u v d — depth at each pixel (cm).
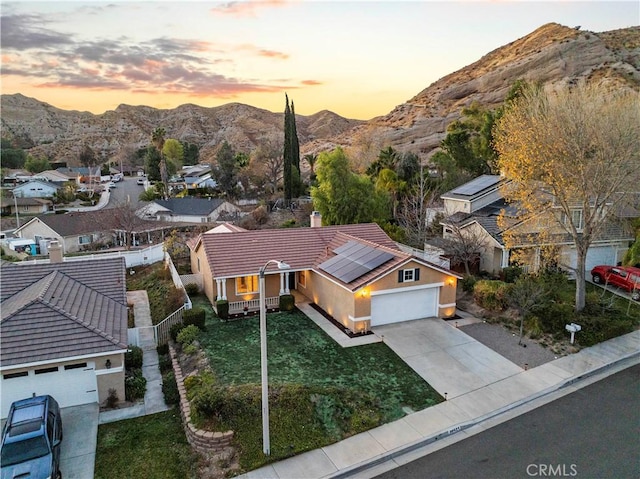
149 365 1861
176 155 12700
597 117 2053
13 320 1527
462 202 3516
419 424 1398
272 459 1239
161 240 5034
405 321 2223
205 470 1212
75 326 1558
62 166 13525
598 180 2053
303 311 2372
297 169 6594
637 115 2039
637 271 2514
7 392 1448
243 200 7188
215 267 2352
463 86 10069
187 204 6141
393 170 4812
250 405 1392
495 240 2775
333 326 2158
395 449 1280
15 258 3672
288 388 1484
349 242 2572
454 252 2852
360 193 3912
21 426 1192
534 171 2145
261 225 5019
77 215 5056
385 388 1595
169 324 2094
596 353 1873
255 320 2231
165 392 1606
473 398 1541
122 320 1752
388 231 3728
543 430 1368
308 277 2564
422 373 1703
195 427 1327
